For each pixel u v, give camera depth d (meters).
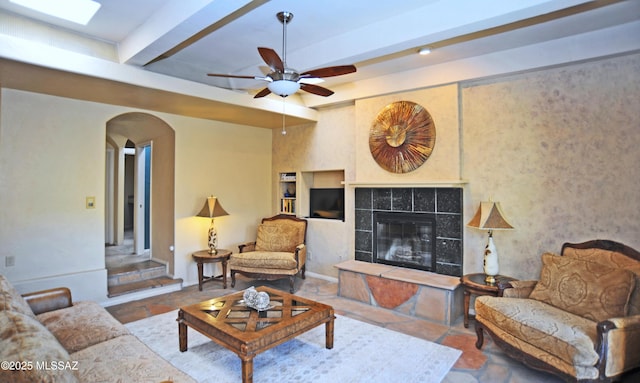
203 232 5.36
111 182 7.39
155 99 4.16
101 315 2.75
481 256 4.02
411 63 4.04
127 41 3.31
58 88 3.70
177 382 1.92
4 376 1.29
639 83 3.12
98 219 4.31
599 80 3.30
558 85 3.51
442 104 4.18
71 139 4.12
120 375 1.96
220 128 5.59
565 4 2.25
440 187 4.21
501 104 3.86
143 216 6.30
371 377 2.67
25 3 2.73
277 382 2.59
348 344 3.22
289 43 3.43
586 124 3.37
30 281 3.79
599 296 2.68
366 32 3.07
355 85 4.79
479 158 4.01
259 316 2.82
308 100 5.37
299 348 3.12
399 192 4.61
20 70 3.12
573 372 2.28
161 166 5.42
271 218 5.84
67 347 2.24
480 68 3.81
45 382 1.31
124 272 4.86
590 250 3.18
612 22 3.01
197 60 3.90
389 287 4.16
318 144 5.64
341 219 5.57
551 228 3.56
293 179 6.03
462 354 3.04
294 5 2.71
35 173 3.87
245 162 5.95
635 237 3.12
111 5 2.75
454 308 3.77
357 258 5.04
